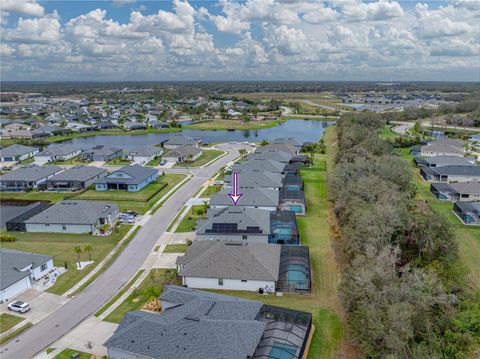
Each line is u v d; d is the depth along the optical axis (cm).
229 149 15938
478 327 4041
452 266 5344
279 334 4056
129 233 7412
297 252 5838
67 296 5275
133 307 4972
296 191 8919
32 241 7138
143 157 13900
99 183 10375
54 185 10600
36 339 4362
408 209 6700
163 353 3691
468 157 13000
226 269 5372
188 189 10281
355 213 6022
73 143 19000
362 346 3734
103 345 3959
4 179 10612
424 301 3872
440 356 3553
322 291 5288
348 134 13862
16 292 5303
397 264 5475
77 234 7444
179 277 5678
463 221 7719
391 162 9075
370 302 3878
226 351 3638
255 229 6694
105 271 5956
